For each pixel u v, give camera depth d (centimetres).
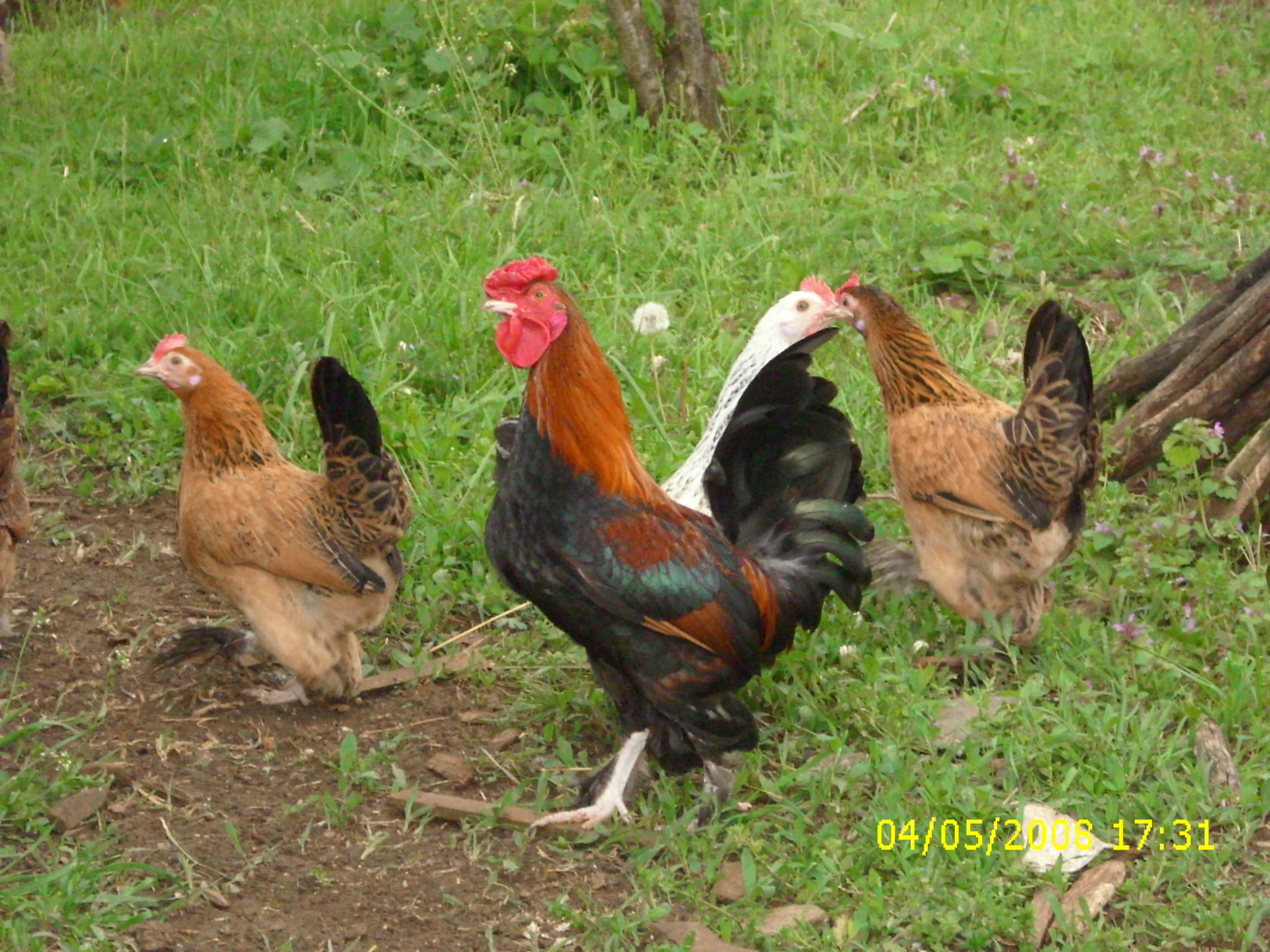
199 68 417
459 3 416
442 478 290
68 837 236
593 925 228
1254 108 435
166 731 253
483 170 370
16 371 310
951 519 263
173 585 277
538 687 261
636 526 235
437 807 241
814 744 252
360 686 258
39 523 286
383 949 226
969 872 234
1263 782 246
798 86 418
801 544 249
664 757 246
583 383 235
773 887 233
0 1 448
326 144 375
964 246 344
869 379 314
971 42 453
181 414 300
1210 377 291
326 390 244
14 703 255
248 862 235
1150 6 517
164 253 338
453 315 321
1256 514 284
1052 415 255
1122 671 261
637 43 385
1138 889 233
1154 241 357
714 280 337
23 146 373
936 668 265
